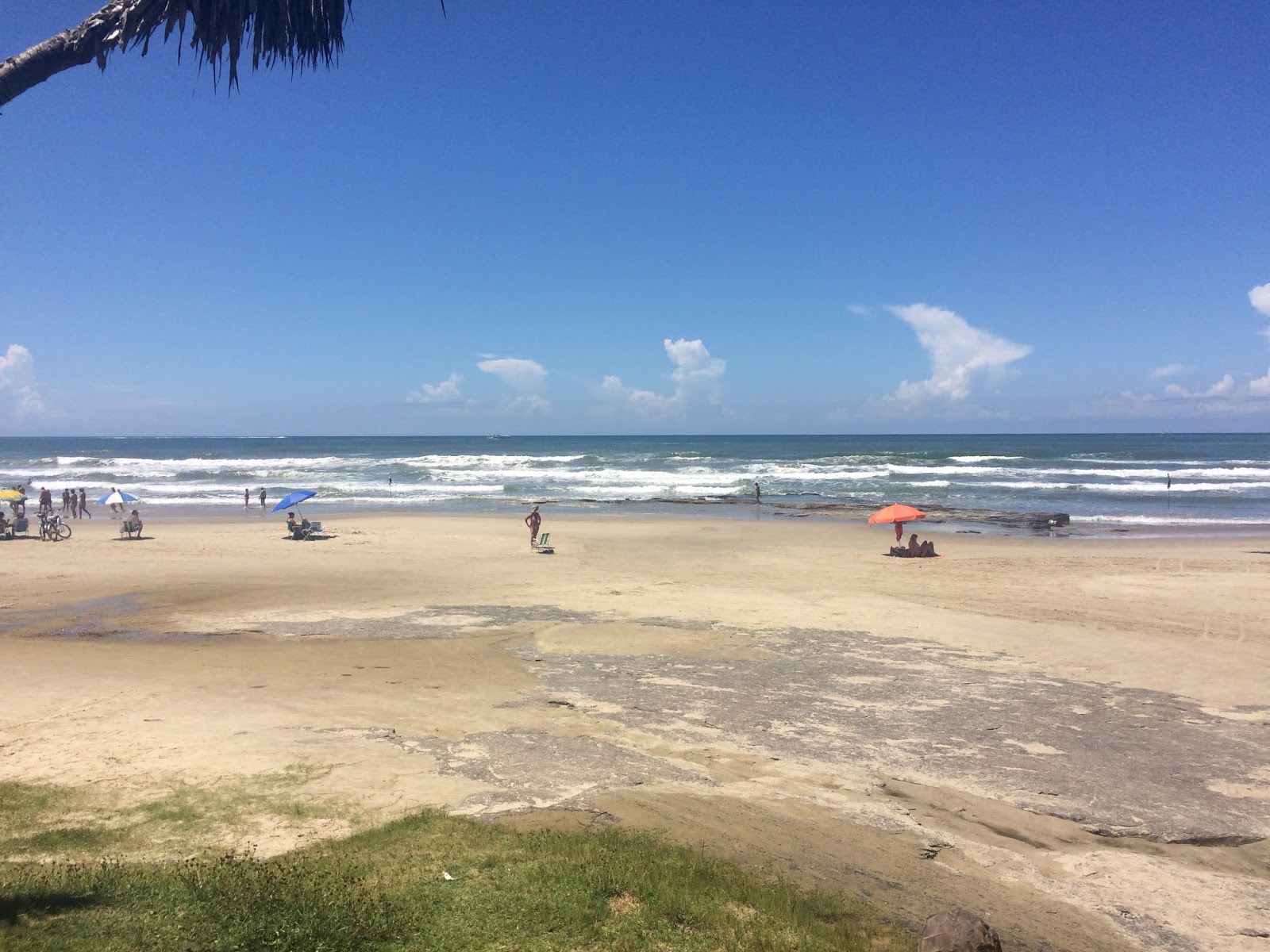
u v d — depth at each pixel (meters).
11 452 110.69
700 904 4.99
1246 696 11.23
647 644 13.87
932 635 14.74
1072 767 8.58
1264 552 25.69
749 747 9.02
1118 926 5.50
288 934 4.30
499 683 11.47
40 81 4.45
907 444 132.38
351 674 11.82
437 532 30.34
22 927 4.39
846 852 6.44
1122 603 17.73
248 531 30.69
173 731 8.90
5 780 7.31
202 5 4.43
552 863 5.48
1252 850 6.93
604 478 58.22
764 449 115.38
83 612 16.42
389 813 6.74
